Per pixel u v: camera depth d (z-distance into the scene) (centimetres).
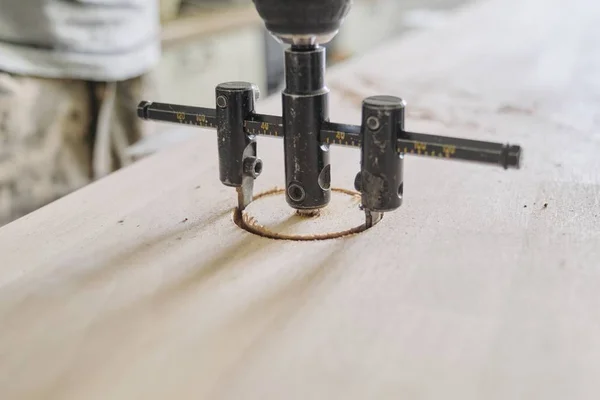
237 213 28
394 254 24
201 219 27
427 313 21
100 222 27
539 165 32
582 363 19
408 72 53
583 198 28
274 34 24
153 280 23
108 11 55
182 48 82
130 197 29
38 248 25
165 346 20
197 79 87
